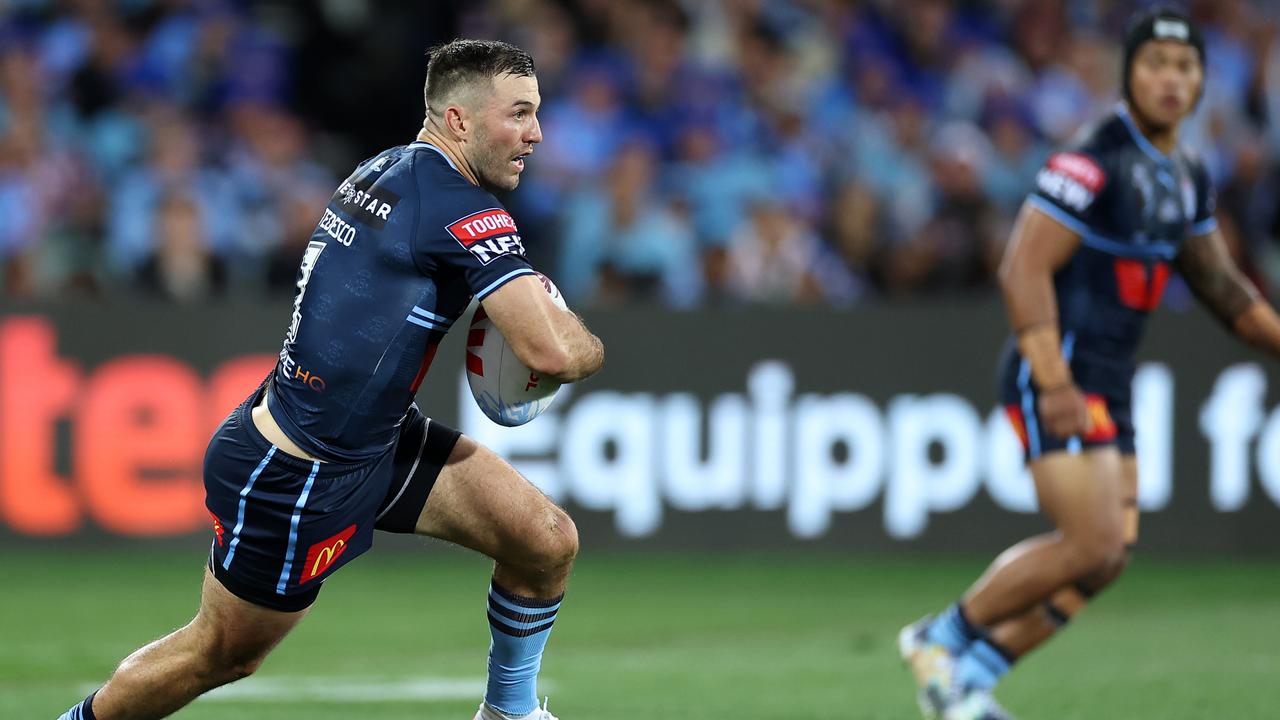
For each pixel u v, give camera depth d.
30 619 29.22
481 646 27.42
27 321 35.78
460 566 36.62
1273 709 22.00
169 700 15.80
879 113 48.78
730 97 48.06
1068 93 51.66
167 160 42.75
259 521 15.19
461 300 15.29
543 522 16.02
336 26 51.38
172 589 32.41
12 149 42.97
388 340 14.92
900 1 51.97
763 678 24.64
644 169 42.00
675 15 50.44
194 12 48.53
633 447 36.88
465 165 15.41
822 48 50.78
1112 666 25.64
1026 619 19.66
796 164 46.47
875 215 44.03
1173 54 19.59
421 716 21.02
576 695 23.14
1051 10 53.47
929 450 37.19
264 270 42.00
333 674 24.64
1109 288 19.83
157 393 36.09
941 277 42.53
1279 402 36.84
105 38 46.72
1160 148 19.95
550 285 15.21
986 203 42.91
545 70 47.56
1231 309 21.09
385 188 15.05
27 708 21.53
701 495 37.00
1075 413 19.06
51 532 35.84
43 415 35.81
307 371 15.01
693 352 37.03
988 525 37.09
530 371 15.41
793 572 35.62
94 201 42.16
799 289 41.81
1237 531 36.94
